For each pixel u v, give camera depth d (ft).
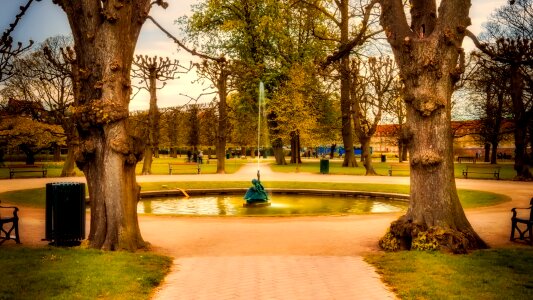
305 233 40.14
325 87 143.84
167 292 21.48
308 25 127.65
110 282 22.22
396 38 33.53
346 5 110.42
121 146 31.58
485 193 72.28
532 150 159.22
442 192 32.24
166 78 94.17
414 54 32.45
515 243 34.68
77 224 32.22
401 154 213.87
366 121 114.11
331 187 80.94
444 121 32.50
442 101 32.09
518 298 19.79
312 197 74.33
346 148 149.07
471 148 272.72
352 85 111.55
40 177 107.86
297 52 142.20
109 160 31.73
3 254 28.09
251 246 34.53
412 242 31.60
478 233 39.01
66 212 31.96
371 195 73.26
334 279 23.79
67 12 32.63
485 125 154.51
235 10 130.72
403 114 182.50
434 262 26.66
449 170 32.53
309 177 105.70
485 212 52.31
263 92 138.21
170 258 29.09
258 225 44.70
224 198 73.31
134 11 33.19
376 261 27.91
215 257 29.94
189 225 44.86
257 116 152.56
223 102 119.03
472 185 88.17
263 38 129.08
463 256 28.53
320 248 33.65
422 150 32.63
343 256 30.12
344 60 106.73
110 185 31.68
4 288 20.93
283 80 144.25
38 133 149.28
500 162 206.08
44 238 36.27
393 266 26.20
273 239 37.40
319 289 21.90
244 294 21.07
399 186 81.92
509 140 190.49
